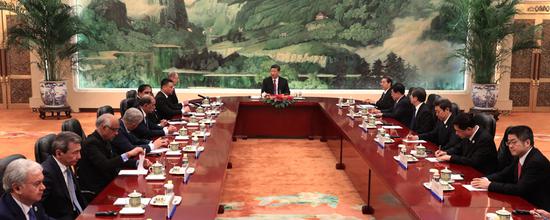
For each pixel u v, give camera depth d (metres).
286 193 6.00
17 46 11.48
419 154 4.89
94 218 3.19
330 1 11.80
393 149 5.26
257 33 11.88
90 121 10.57
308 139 9.08
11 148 8.06
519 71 12.45
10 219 2.92
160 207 3.40
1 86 12.05
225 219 5.10
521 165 3.97
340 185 6.35
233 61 11.95
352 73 12.07
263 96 8.98
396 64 12.07
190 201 3.50
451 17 11.88
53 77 10.86
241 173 6.83
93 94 11.73
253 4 11.77
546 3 12.10
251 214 5.26
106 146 4.52
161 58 11.87
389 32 11.95
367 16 11.88
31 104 11.80
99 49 11.77
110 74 11.87
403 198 3.67
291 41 11.92
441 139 5.86
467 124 4.67
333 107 8.37
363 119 6.77
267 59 11.96
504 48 11.79
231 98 9.30
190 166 4.41
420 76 12.13
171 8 11.73
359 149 5.24
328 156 7.84
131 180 4.00
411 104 7.39
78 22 11.16
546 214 3.25
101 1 11.59
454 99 12.04
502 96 12.28
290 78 12.04
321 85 12.08
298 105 8.92
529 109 12.57
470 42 11.23
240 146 8.47
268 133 9.09
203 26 11.81
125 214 3.24
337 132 7.50
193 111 7.93
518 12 11.25
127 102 6.65
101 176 4.39
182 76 11.96
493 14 10.66
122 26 11.71
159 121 7.18
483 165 4.62
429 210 3.42
